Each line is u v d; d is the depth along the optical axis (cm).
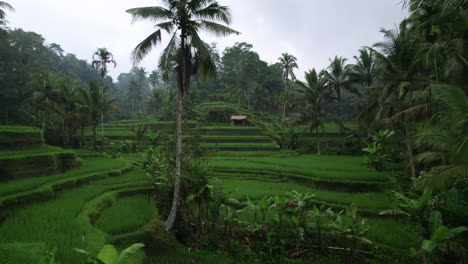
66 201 1312
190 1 1165
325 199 1523
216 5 1166
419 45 1477
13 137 1667
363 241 989
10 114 4062
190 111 5091
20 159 1484
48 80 3041
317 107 3331
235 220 1154
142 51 1180
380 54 1608
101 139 3412
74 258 799
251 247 1145
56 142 3359
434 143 997
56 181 1521
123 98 8594
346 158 2836
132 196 1650
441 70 1139
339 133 3912
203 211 1456
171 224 1217
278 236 1123
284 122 4722
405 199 981
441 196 934
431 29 1293
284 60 4947
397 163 2244
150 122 4816
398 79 1589
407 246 1055
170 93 5625
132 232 1131
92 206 1295
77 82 3447
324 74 3562
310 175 1942
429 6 1229
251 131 4238
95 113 3281
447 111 830
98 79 8394
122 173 2103
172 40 1179
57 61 7056
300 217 1141
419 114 1169
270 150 3450
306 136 4078
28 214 1109
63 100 3162
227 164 2394
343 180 1772
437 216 855
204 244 1179
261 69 7025
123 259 597
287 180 1975
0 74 3797
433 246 775
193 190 1245
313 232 1188
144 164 2291
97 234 1002
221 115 5116
